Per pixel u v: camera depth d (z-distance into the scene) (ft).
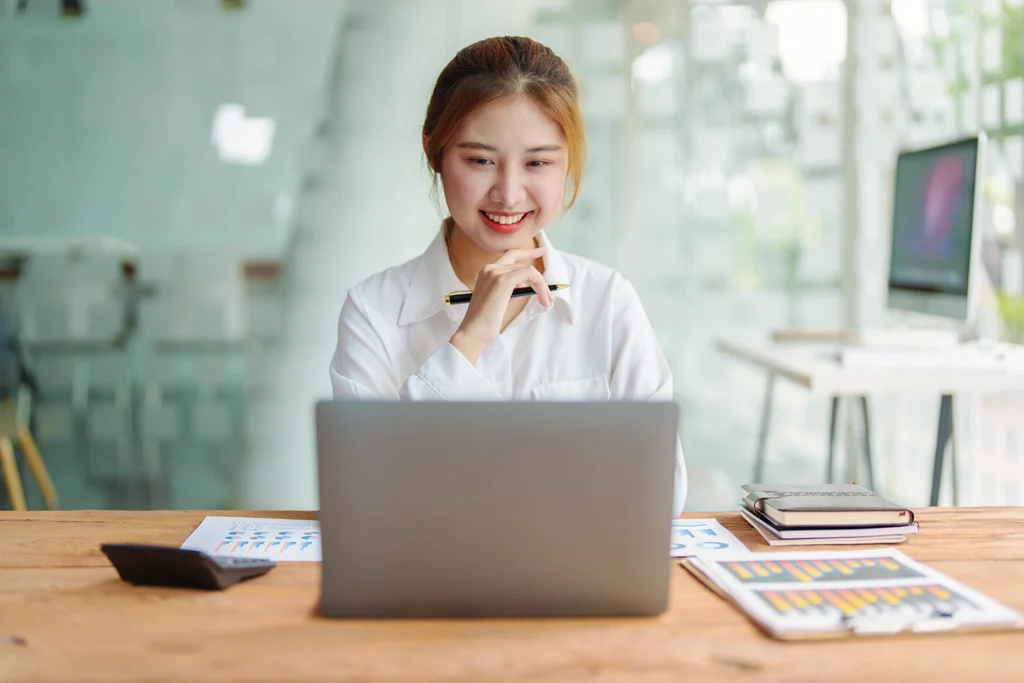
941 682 2.75
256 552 3.82
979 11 10.62
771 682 2.74
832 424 10.91
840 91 12.25
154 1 11.66
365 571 3.12
